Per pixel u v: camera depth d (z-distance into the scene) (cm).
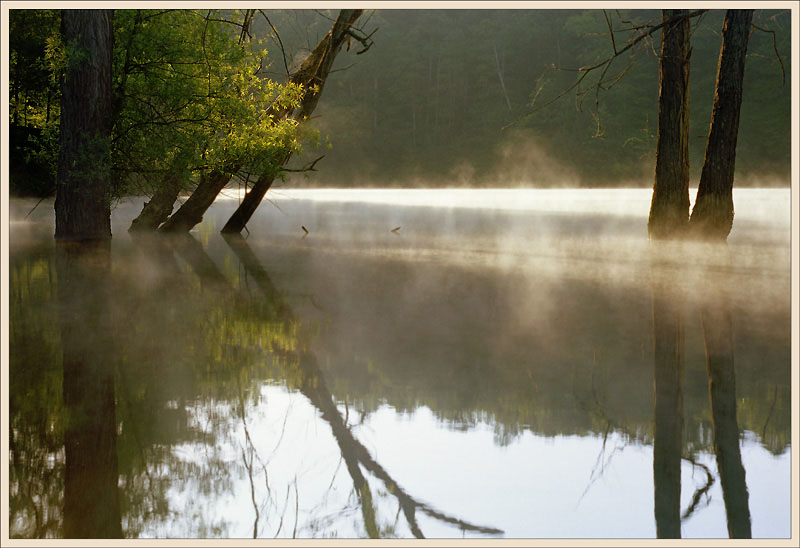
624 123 7550
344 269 1064
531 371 542
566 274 1024
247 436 425
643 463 389
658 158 1452
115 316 718
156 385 506
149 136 1444
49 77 1620
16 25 1717
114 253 1235
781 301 812
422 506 352
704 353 589
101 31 1342
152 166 1488
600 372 536
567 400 478
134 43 1427
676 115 1429
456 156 8556
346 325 692
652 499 352
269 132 1486
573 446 409
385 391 499
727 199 1409
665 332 662
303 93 1502
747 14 1345
